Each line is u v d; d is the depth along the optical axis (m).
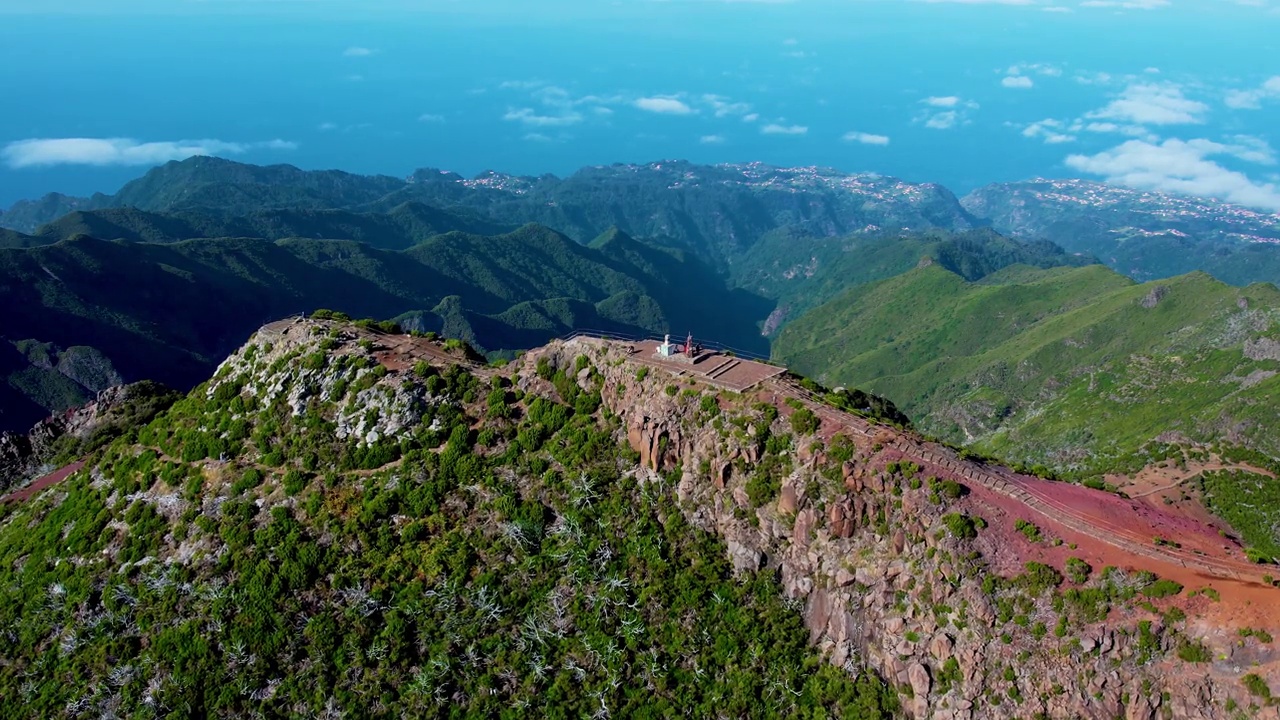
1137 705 75.62
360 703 93.19
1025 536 87.06
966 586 84.88
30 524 127.06
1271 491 132.75
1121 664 77.62
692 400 105.31
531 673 93.06
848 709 85.38
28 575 115.50
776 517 96.38
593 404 112.69
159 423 130.00
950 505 89.19
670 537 100.69
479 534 104.31
